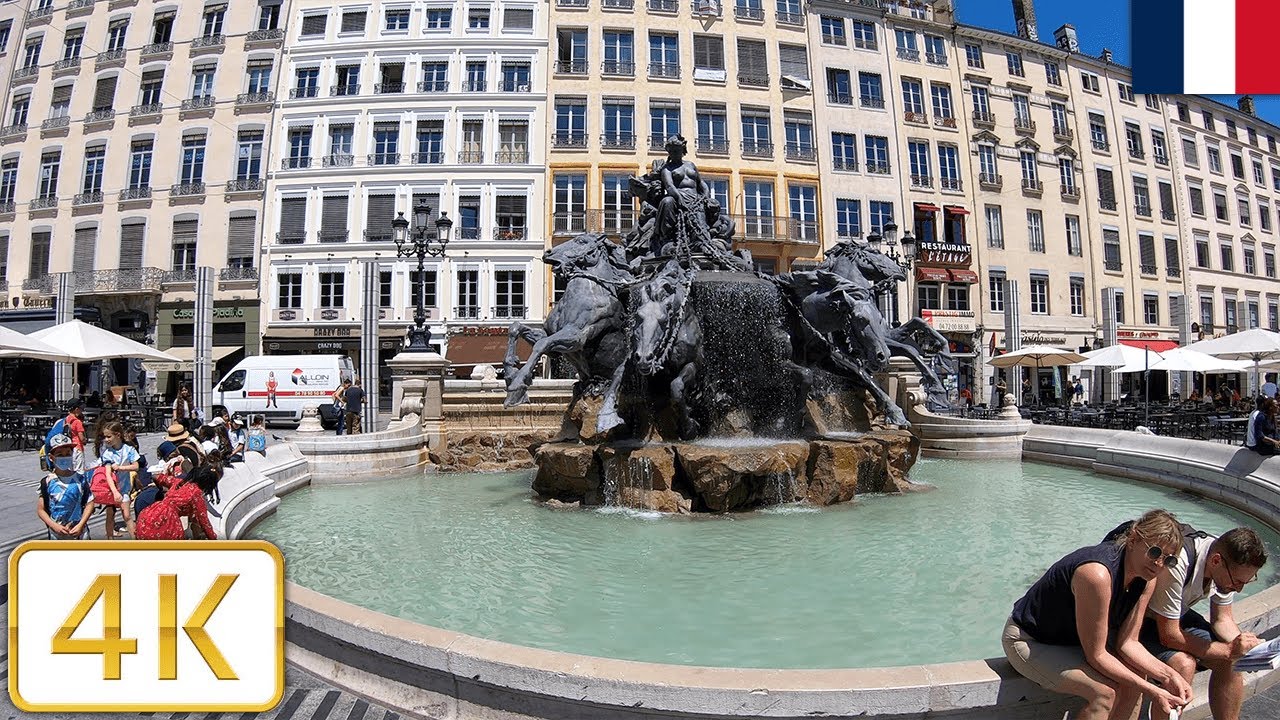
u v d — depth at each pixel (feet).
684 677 9.84
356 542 23.03
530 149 110.83
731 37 116.78
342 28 114.83
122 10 121.70
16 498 31.32
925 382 32.76
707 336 31.86
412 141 110.93
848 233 117.08
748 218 112.06
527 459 42.47
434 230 107.34
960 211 120.67
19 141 121.08
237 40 115.65
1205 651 10.28
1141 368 61.67
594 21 114.01
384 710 11.27
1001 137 125.80
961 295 120.16
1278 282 156.25
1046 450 40.60
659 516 25.41
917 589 17.20
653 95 112.88
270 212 110.63
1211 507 27.53
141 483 21.79
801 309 32.65
